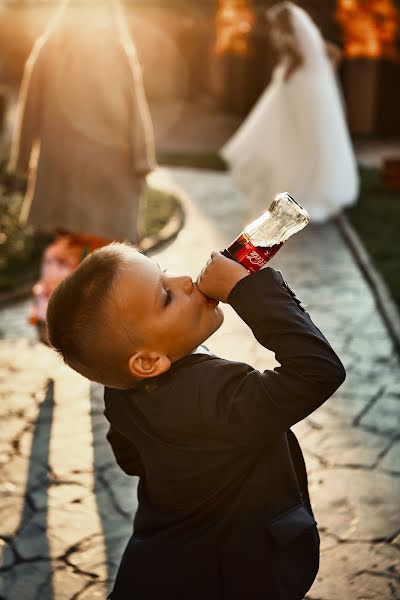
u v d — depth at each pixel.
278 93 7.51
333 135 7.45
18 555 2.84
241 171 7.75
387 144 12.39
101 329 1.53
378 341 4.76
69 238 4.82
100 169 4.70
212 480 1.64
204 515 1.67
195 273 6.29
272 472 1.66
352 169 7.66
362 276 6.01
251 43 14.95
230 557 1.64
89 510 3.11
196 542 1.65
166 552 1.67
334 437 3.62
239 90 15.96
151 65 18.44
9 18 19.12
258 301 1.54
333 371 1.51
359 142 12.56
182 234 7.39
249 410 1.53
